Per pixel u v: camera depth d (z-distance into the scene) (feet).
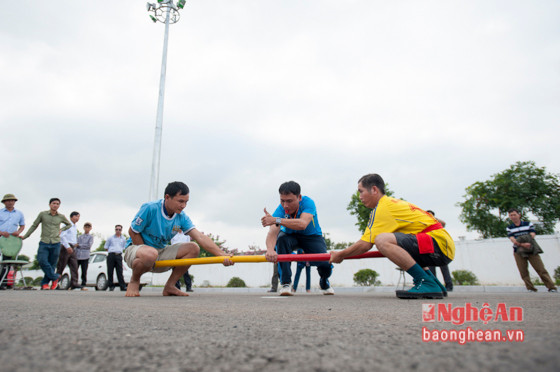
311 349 2.74
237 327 4.02
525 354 2.35
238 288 37.24
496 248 38.22
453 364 2.16
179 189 11.62
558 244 36.47
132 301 8.91
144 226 11.75
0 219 23.59
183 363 2.32
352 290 33.17
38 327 3.79
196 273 49.60
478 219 63.57
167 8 43.62
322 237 14.35
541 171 63.05
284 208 13.17
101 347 2.80
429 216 9.78
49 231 24.63
